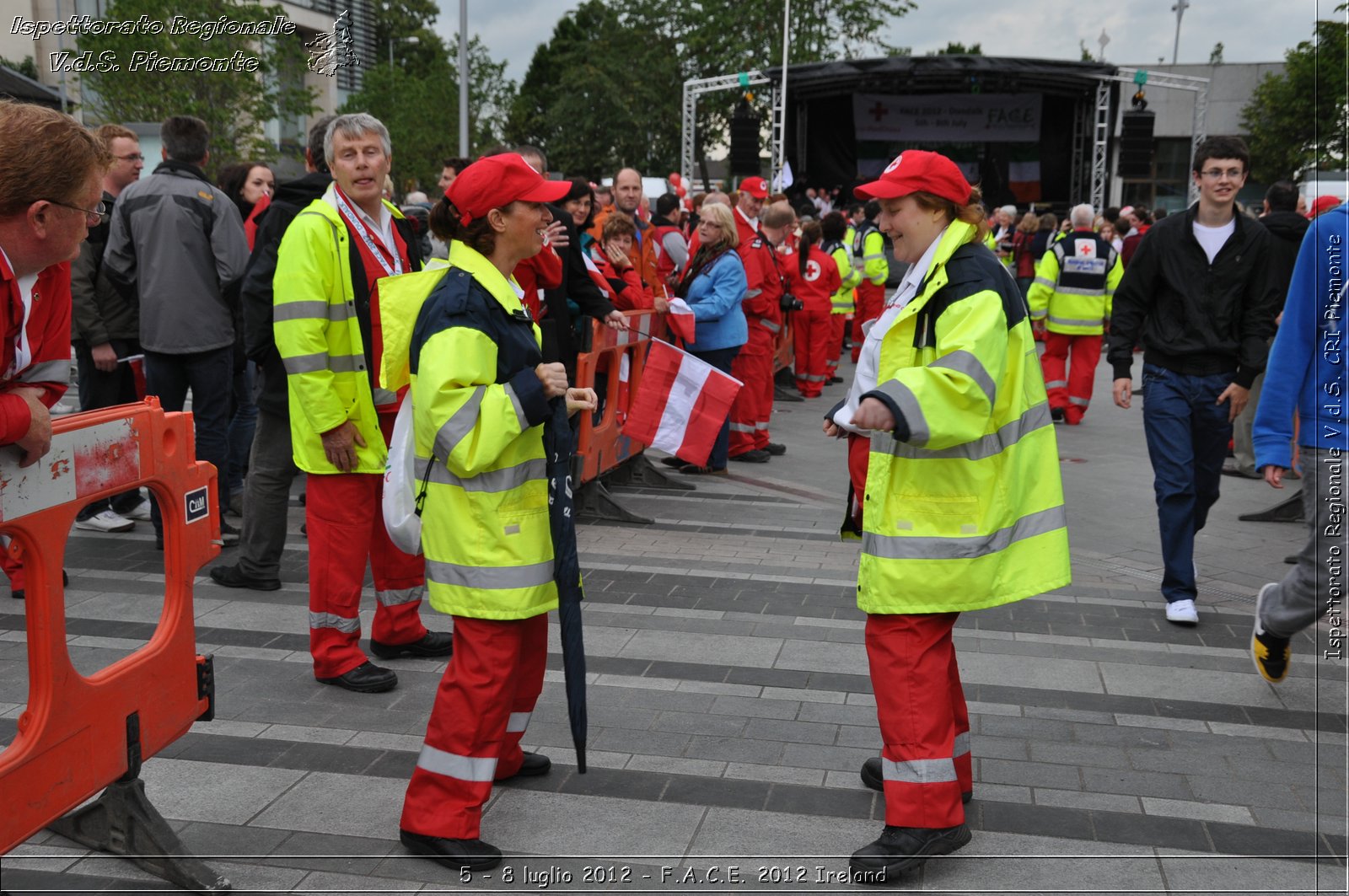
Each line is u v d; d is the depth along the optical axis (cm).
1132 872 314
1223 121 3784
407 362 316
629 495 802
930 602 304
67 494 267
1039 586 316
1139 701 438
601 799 352
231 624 508
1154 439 537
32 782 266
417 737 396
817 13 5116
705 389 702
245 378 701
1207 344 522
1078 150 3041
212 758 375
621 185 852
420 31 5641
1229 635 518
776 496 810
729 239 837
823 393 1402
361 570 438
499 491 305
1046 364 1184
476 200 306
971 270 304
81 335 634
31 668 267
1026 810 350
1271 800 358
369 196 435
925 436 284
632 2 5497
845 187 3158
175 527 314
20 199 235
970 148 3109
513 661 314
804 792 358
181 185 592
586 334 494
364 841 324
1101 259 1130
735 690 442
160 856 301
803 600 558
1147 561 647
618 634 504
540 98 7631
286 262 417
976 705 432
